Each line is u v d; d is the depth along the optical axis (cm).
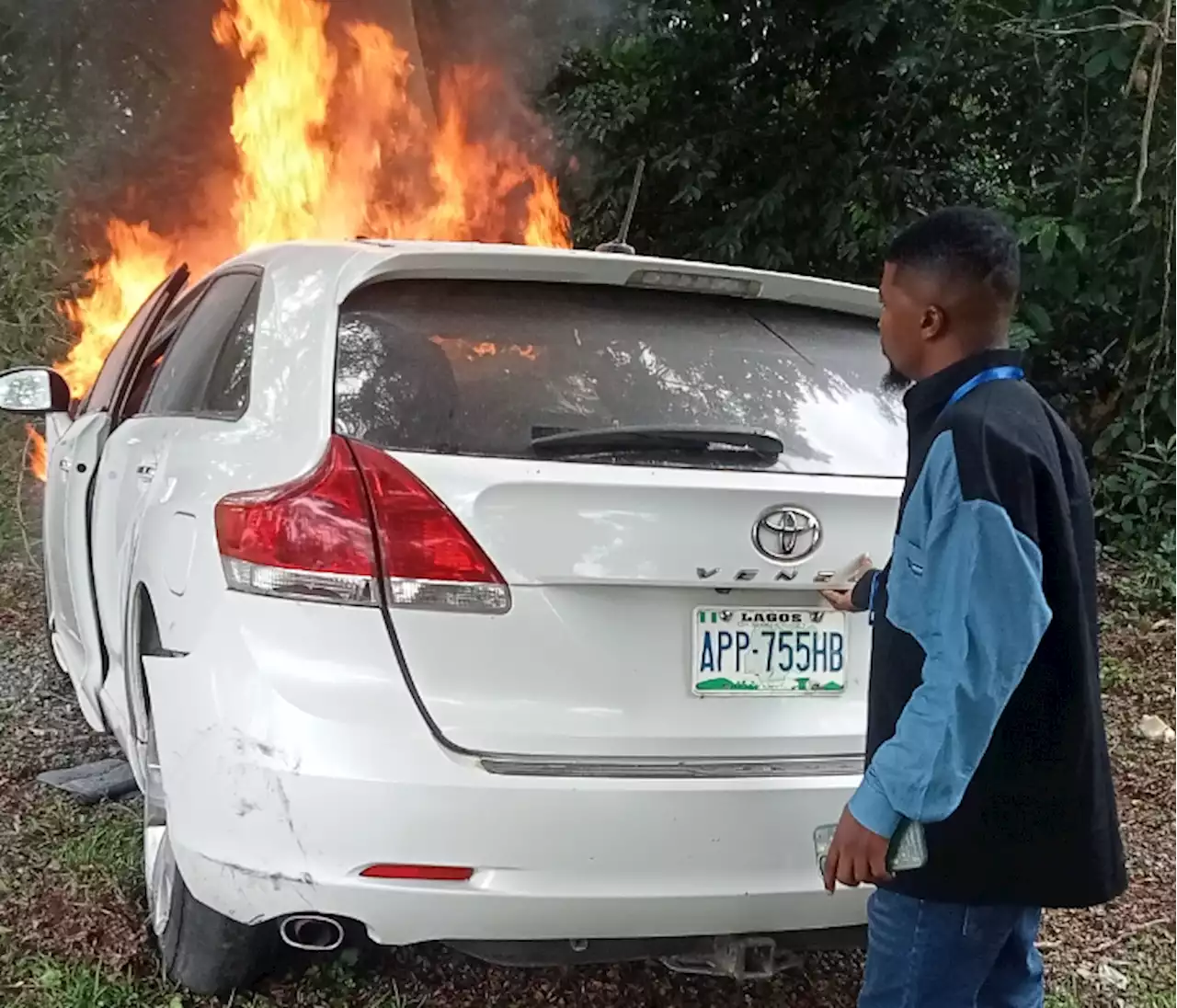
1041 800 214
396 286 282
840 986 326
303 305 287
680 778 251
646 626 256
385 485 250
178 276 438
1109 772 224
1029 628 196
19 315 957
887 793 199
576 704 251
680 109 923
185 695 261
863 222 848
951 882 216
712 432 266
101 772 421
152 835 321
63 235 1073
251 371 293
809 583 262
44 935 318
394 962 319
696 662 259
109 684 389
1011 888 216
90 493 416
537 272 289
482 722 246
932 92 842
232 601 255
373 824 239
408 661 245
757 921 257
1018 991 245
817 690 268
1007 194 839
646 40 931
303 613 248
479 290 288
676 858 249
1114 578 701
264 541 253
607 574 250
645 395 278
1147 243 757
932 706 197
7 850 364
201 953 288
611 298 296
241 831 246
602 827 245
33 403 473
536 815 242
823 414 291
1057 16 742
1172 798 462
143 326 435
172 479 305
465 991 310
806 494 261
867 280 888
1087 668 213
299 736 241
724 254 886
